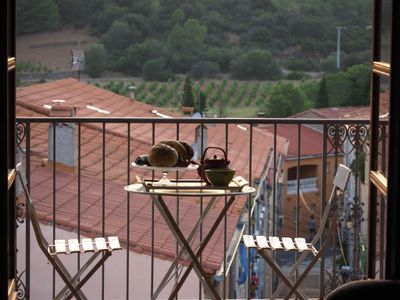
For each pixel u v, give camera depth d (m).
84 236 13.59
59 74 33.75
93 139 21.09
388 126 3.98
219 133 27.83
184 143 5.39
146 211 15.59
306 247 5.42
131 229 14.28
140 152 20.84
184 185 5.12
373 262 4.51
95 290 13.42
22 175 4.86
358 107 36.03
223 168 5.10
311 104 38.56
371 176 4.50
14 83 4.54
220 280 13.35
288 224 32.44
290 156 32.91
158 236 14.12
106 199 15.85
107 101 30.38
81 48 35.22
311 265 5.36
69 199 15.21
